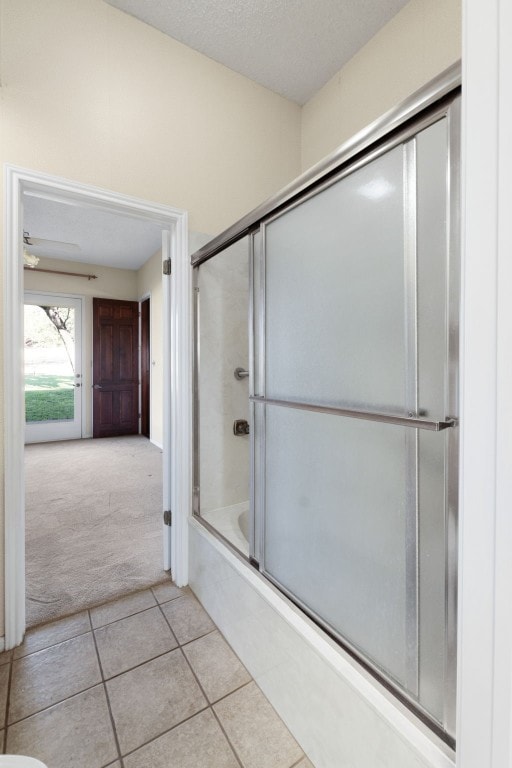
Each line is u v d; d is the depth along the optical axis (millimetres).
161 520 2617
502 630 524
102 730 1111
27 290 5004
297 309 1151
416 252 771
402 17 1684
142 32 1719
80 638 1490
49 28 1493
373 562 896
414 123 760
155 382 5059
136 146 1696
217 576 1552
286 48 1882
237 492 2053
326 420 1043
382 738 803
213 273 1939
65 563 2031
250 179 2080
